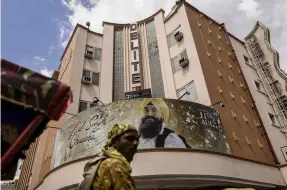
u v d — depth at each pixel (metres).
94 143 12.09
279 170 15.65
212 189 12.36
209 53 19.08
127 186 2.04
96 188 2.05
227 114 16.06
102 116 12.94
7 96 2.21
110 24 24.27
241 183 12.66
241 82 20.12
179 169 10.84
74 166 11.54
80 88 19.08
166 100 13.12
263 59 24.08
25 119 2.31
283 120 20.58
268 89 22.48
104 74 20.73
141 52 22.62
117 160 2.22
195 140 12.23
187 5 21.34
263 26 25.02
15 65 2.39
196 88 16.88
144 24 24.38
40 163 17.39
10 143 2.17
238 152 14.46
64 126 14.29
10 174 3.37
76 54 20.53
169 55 20.36
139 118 12.40
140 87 20.44
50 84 2.46
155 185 11.34
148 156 11.00
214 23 23.09
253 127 17.38
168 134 11.92
